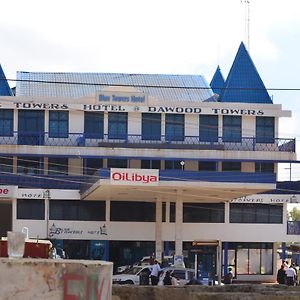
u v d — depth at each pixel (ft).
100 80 202.18
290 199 173.06
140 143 178.70
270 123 184.65
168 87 195.83
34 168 175.73
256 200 172.65
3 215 175.73
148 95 181.16
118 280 110.52
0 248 38.24
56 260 22.93
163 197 152.35
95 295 22.65
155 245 162.40
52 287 22.34
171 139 181.98
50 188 169.37
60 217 168.35
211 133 183.32
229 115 183.01
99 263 22.94
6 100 177.17
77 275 22.52
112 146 176.76
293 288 54.54
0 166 174.50
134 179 126.52
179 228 141.28
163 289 51.37
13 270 22.22
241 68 199.21
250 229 173.37
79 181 168.55
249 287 53.88
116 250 170.60
